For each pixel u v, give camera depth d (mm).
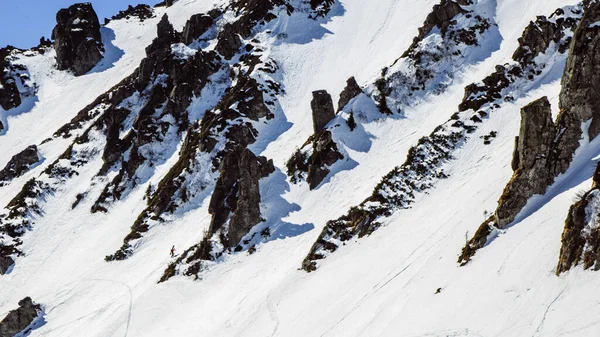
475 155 196250
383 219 187375
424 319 136875
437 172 195250
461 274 145375
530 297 126938
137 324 192250
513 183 153250
